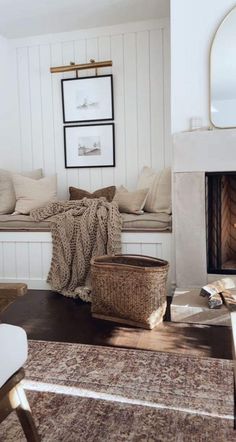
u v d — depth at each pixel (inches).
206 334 86.9
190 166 106.2
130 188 144.3
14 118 151.7
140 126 141.2
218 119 106.2
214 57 104.9
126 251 117.9
